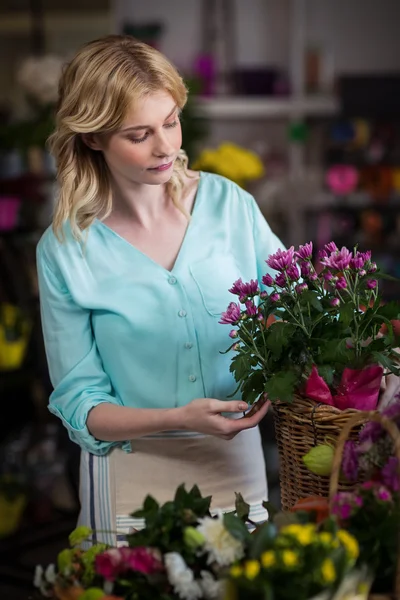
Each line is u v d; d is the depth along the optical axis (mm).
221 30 6234
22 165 4617
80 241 1985
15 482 4230
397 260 5844
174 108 1855
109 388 2029
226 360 2014
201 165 3801
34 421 4801
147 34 5996
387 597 1318
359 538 1323
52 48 5676
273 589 1200
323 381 1605
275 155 6395
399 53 6355
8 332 4328
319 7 6328
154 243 2029
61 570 1396
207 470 2010
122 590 1326
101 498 2025
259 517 2059
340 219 6027
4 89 5711
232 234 2078
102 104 1817
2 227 4453
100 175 2025
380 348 1679
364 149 6039
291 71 6117
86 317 2002
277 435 1753
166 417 1831
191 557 1315
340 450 1395
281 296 1695
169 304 1970
